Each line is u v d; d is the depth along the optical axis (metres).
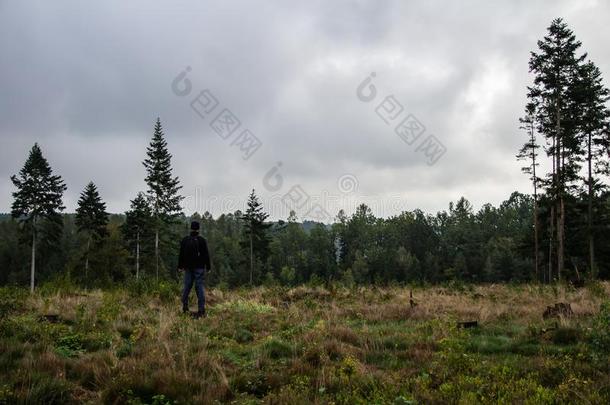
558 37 34.62
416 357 6.56
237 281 86.75
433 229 114.50
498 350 7.11
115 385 5.05
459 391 4.97
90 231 58.03
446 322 8.54
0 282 83.06
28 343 6.54
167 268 59.59
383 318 10.26
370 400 4.88
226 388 5.16
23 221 51.69
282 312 11.06
